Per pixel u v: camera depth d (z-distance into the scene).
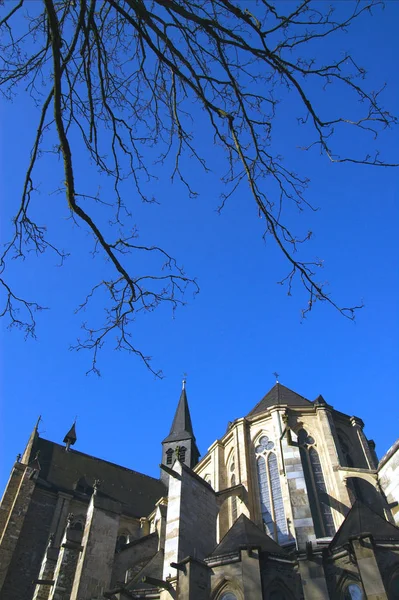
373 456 30.80
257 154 8.55
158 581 19.75
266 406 33.28
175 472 24.81
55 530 38.38
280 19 7.44
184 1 7.75
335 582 17.17
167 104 9.06
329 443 27.33
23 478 38.28
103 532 26.81
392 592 15.85
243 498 26.92
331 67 7.62
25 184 7.72
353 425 30.48
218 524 27.41
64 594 26.44
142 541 30.58
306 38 7.60
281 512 25.86
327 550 18.11
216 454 31.36
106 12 8.28
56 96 6.62
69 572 27.33
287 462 25.36
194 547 22.70
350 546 17.09
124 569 28.59
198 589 17.92
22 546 36.25
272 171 8.62
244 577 17.55
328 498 25.41
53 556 31.52
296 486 24.05
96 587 24.48
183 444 58.66
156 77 8.90
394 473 24.36
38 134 7.38
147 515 46.25
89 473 48.62
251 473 28.31
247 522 20.58
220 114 8.12
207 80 8.32
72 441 52.59
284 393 34.25
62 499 40.62
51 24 6.49
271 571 17.97
